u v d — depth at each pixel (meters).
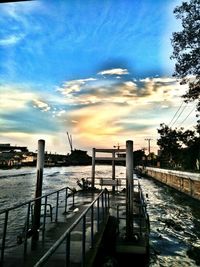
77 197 18.33
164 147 69.50
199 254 12.78
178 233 16.81
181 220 20.92
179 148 67.19
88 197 18.30
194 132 55.81
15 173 103.12
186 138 56.62
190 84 26.70
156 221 20.27
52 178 79.25
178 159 64.38
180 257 12.51
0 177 78.94
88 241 7.83
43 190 45.31
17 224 17.16
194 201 30.23
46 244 7.60
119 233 10.09
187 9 23.02
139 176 88.38
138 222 11.67
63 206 14.95
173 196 35.94
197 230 17.69
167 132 68.19
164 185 53.34
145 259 8.93
